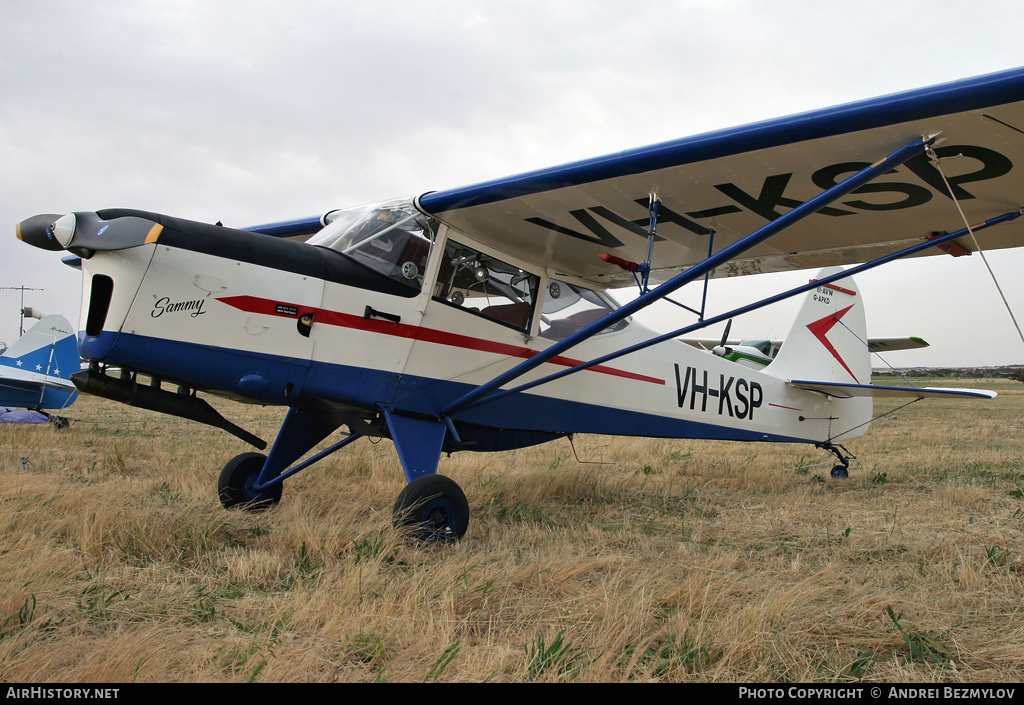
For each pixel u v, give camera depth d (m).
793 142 3.10
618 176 3.49
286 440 4.35
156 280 3.14
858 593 2.66
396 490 4.99
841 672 1.98
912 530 3.82
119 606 2.34
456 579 2.66
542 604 2.52
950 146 3.03
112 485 4.58
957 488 5.17
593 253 4.55
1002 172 3.23
